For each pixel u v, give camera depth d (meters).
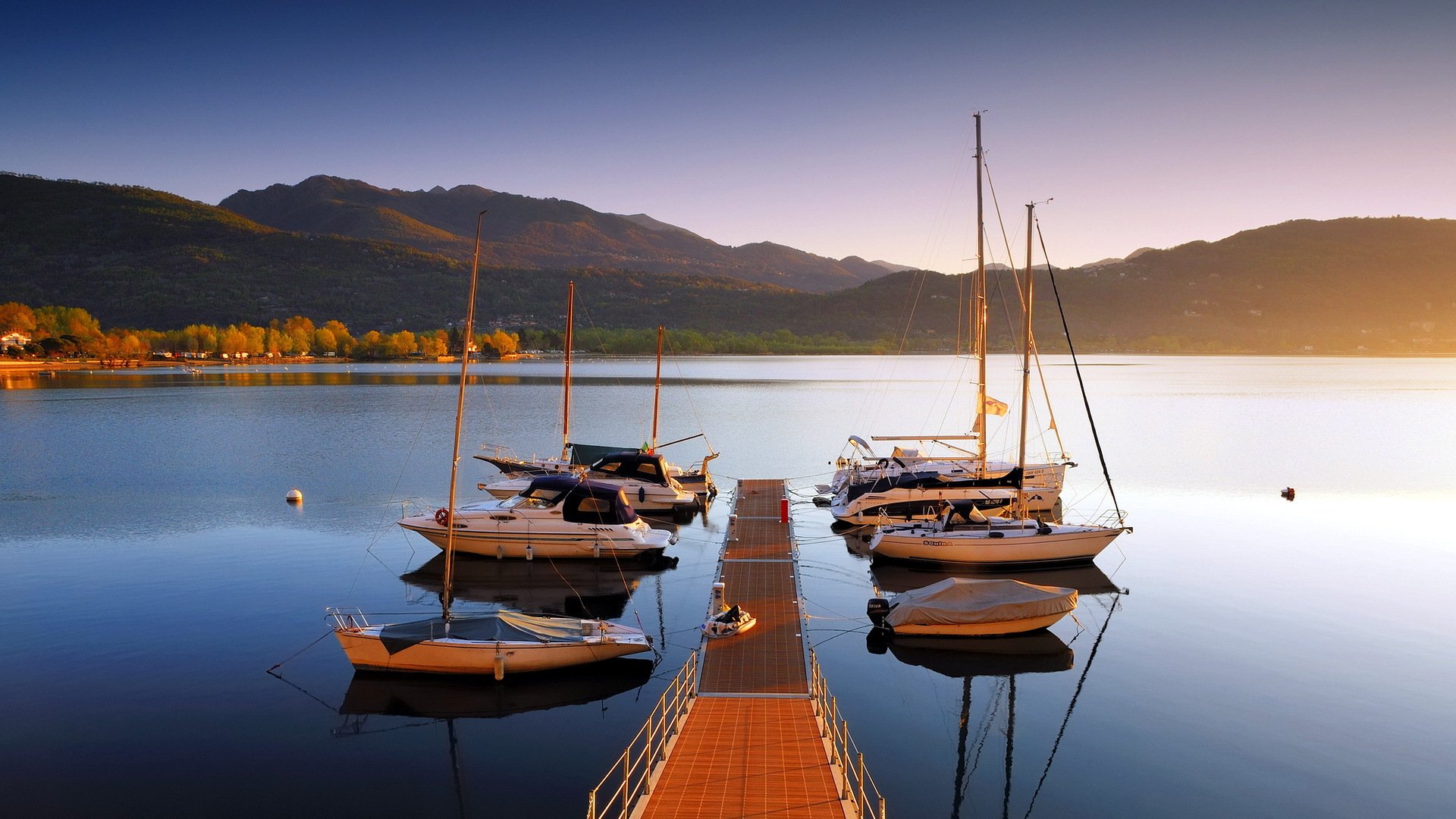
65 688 23.48
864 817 18.47
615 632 25.25
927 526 36.72
